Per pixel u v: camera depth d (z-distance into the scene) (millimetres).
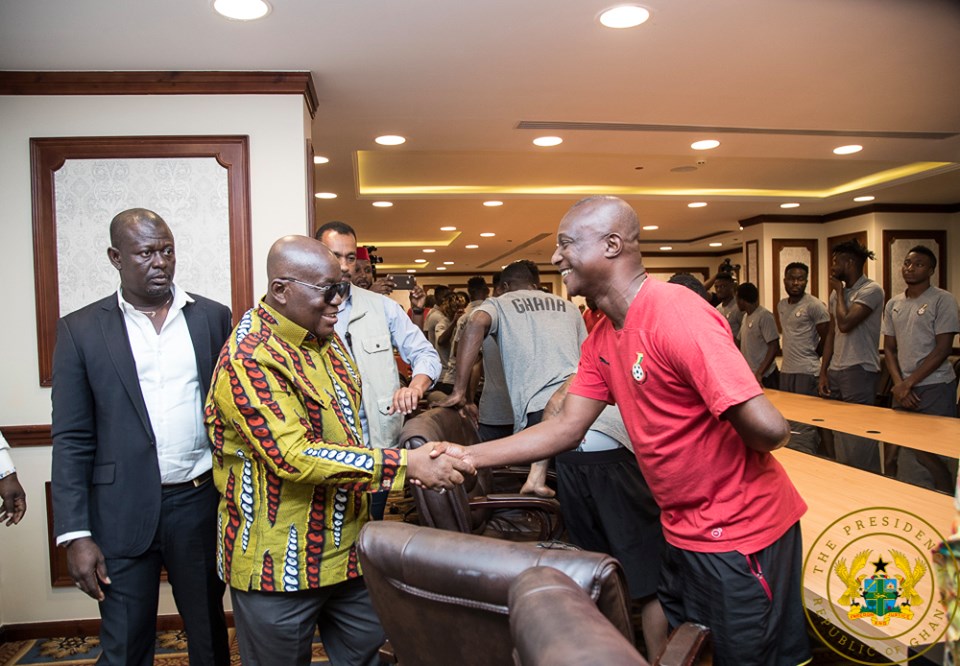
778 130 3797
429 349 2320
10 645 2500
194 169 2531
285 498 1406
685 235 9609
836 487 2096
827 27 2312
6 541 2521
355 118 3355
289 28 2191
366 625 1574
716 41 2430
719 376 1159
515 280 2875
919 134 3930
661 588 1482
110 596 1645
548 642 653
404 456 1418
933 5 2154
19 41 2211
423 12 2113
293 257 1386
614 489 2080
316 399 1410
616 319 1366
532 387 2465
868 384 4098
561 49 2469
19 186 2479
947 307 3541
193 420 1722
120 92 2504
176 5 1995
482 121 3463
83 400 1626
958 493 862
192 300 1772
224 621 1858
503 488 2787
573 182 5848
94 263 2498
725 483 1281
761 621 1276
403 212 6840
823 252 7539
